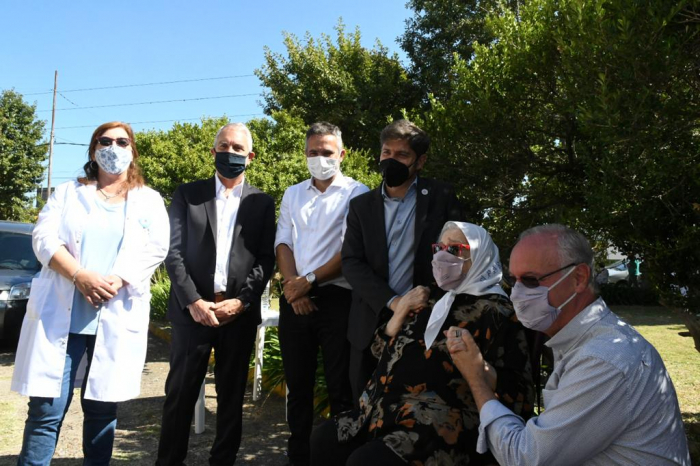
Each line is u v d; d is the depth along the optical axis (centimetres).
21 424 463
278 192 949
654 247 331
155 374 676
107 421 325
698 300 331
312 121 1495
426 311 264
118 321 321
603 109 298
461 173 458
